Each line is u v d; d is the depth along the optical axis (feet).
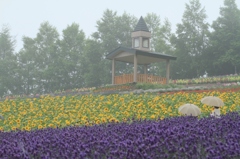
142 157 22.90
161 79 114.62
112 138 28.81
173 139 26.21
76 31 221.87
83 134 30.86
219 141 25.13
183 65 198.49
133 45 119.65
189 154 22.93
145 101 68.54
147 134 29.01
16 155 24.27
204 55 196.03
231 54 183.01
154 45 236.22
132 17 220.84
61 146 26.68
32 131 37.47
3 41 240.53
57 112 63.21
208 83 135.44
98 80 196.24
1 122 57.11
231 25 192.13
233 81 131.85
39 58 229.45
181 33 202.69
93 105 68.03
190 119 37.55
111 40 204.13
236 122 33.24
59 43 220.02
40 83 216.95
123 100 71.31
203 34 200.44
